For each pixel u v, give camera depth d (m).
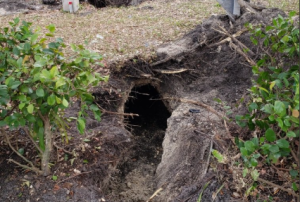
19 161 3.68
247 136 3.73
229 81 5.27
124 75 5.42
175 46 5.78
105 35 6.28
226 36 5.74
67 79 2.79
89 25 6.81
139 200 4.07
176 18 7.02
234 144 3.72
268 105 2.59
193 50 5.67
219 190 3.30
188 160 3.89
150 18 7.06
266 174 3.33
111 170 4.04
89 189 3.55
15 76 2.88
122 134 4.42
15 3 8.11
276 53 3.93
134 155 5.08
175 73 5.59
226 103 4.72
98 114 3.17
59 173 3.59
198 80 5.52
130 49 5.75
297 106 2.35
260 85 3.08
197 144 3.96
